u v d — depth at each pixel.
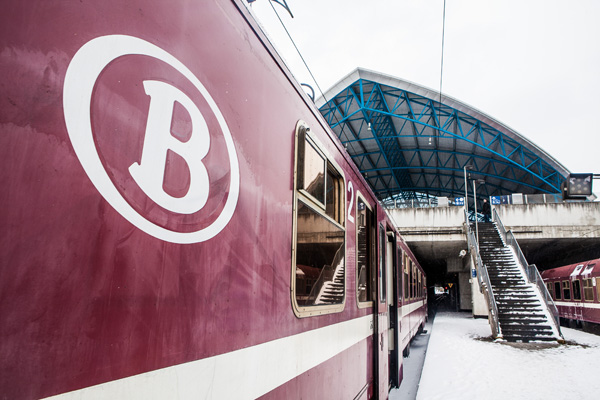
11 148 0.85
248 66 1.84
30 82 0.90
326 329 2.77
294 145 2.35
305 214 2.48
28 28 0.91
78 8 1.02
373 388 4.44
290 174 2.26
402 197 50.81
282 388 2.01
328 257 2.89
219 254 1.50
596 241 21.98
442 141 32.53
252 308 1.74
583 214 22.31
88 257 0.98
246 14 1.87
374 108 29.22
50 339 0.88
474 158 34.28
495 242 21.77
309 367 2.40
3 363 0.80
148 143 1.19
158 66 1.26
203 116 1.46
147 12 1.24
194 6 1.47
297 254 2.32
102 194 1.03
